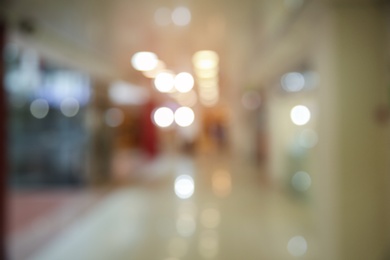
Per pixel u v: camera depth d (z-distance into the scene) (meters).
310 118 5.69
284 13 4.31
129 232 4.71
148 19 4.87
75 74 8.05
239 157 14.21
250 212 5.66
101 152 8.96
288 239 4.31
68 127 8.18
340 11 3.46
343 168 3.47
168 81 12.42
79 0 3.53
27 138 8.04
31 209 6.07
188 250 3.98
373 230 3.43
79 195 7.26
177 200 6.71
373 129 3.45
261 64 7.37
